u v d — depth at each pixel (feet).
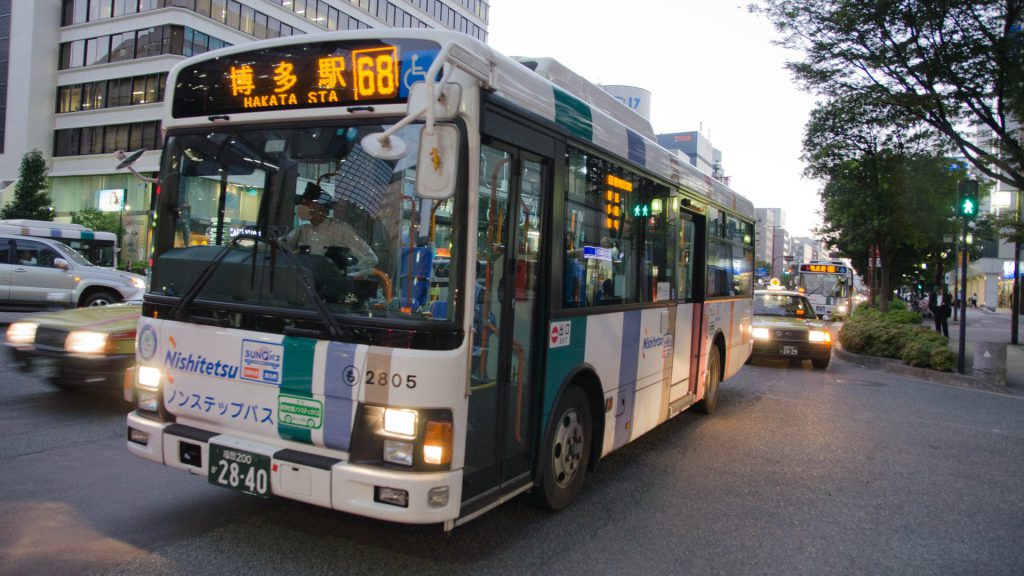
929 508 18.02
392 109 11.77
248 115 12.98
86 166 154.30
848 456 23.17
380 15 168.14
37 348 23.07
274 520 14.60
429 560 13.07
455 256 11.50
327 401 11.57
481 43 12.01
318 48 12.42
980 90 41.63
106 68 150.71
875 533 16.03
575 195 15.65
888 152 55.62
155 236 13.99
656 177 20.98
